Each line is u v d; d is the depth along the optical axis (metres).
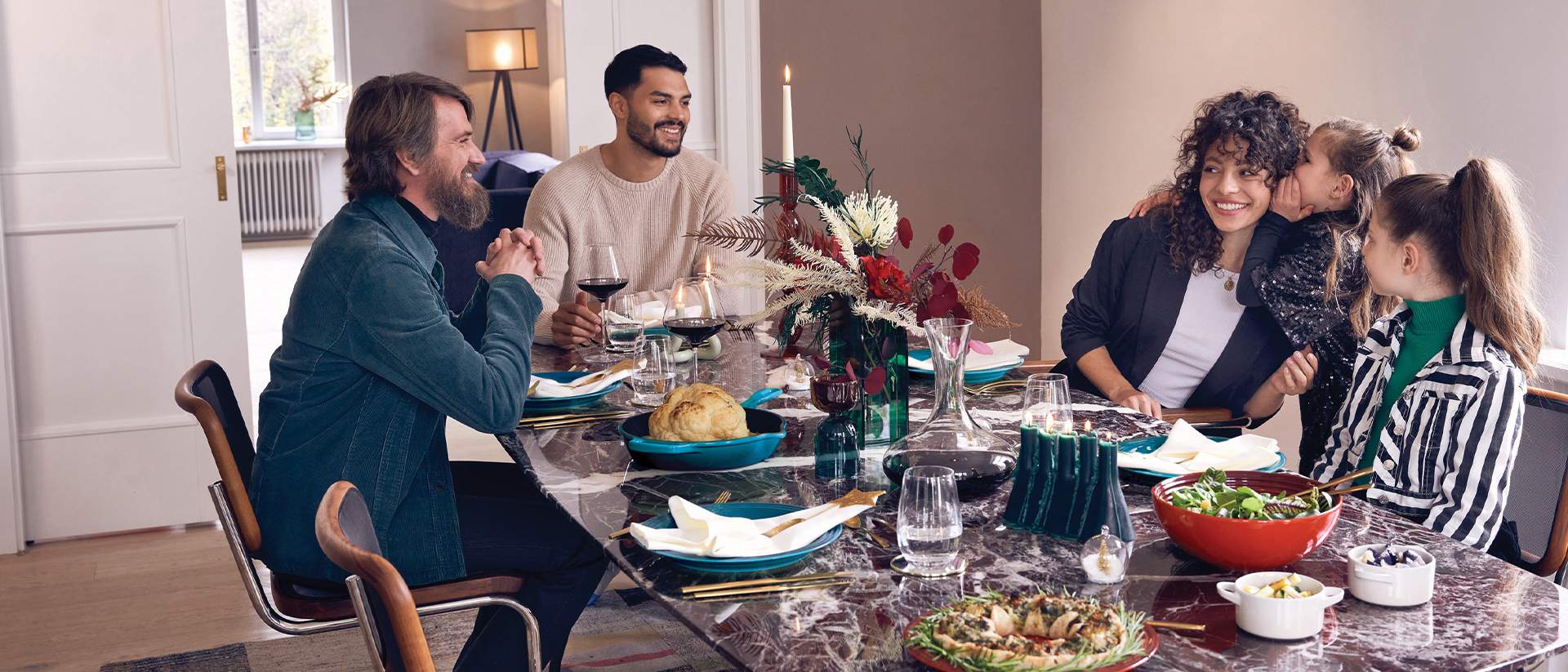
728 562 1.20
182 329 3.39
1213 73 3.35
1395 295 1.83
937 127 4.18
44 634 2.70
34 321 3.26
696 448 1.57
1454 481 1.58
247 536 1.72
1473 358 1.63
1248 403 2.50
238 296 3.42
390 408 1.78
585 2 4.26
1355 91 2.91
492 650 1.81
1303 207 2.38
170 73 3.28
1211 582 1.18
